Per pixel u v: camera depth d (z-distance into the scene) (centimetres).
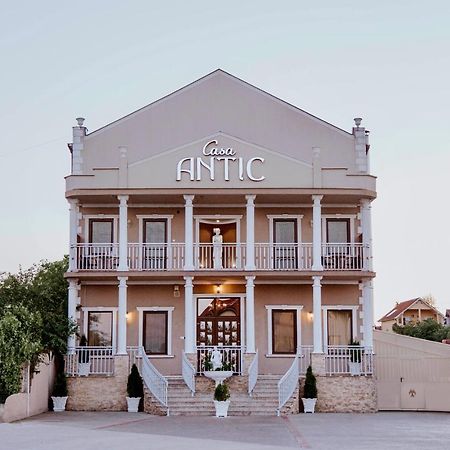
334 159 3459
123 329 3108
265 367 3259
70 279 3183
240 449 1791
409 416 2877
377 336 3378
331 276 3164
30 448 1784
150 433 2161
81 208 3341
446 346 3316
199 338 3309
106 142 3459
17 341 2580
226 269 3138
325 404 3031
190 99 3506
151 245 3234
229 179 3172
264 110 3497
